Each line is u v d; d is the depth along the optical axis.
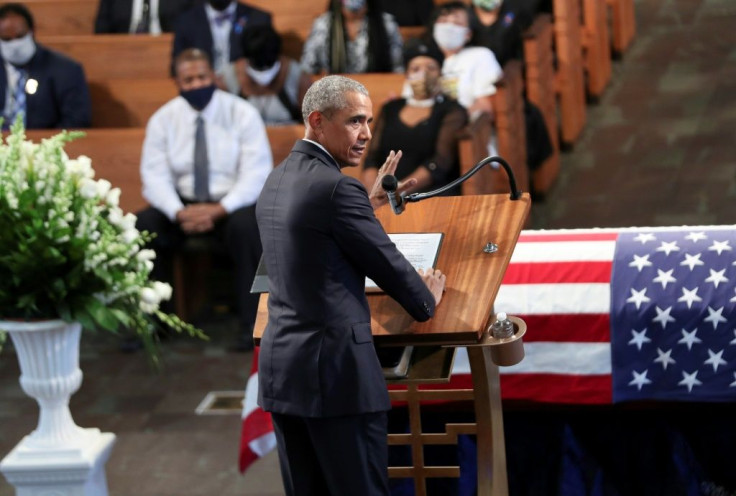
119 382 16.83
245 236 17.81
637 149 21.86
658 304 10.30
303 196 8.29
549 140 20.06
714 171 20.72
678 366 10.30
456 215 9.30
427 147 17.41
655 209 19.77
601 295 10.47
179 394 16.30
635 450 10.81
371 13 20.38
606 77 24.38
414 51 17.50
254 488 13.48
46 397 11.06
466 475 11.05
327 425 8.35
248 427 11.38
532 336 10.57
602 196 20.44
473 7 20.58
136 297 10.95
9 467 10.99
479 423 9.33
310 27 21.75
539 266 10.77
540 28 20.14
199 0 22.66
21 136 10.84
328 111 8.41
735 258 10.38
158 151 18.45
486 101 18.59
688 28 26.56
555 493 10.90
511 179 9.23
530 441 11.02
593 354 10.45
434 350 8.91
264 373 8.58
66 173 10.76
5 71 20.00
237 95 19.69
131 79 21.56
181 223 18.03
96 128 20.78
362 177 17.69
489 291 8.54
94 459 11.08
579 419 10.91
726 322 10.16
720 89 23.61
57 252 10.30
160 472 13.98
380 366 8.46
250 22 21.17
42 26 24.05
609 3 25.36
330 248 8.27
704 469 10.70
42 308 10.64
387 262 8.20
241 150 18.38
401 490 11.23
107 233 10.72
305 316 8.33
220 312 19.38
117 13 23.28
